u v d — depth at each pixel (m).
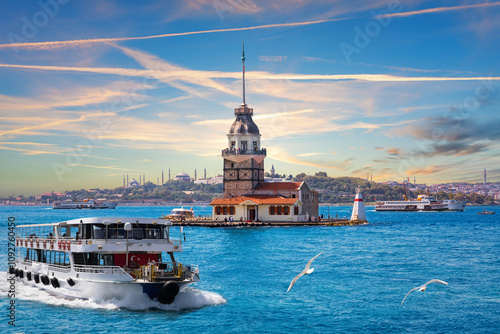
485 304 47.78
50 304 46.16
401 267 69.25
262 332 39.59
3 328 39.62
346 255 82.38
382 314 44.53
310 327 40.94
